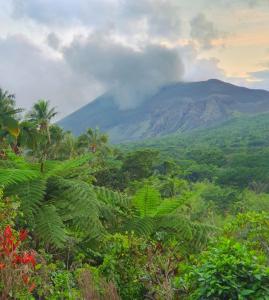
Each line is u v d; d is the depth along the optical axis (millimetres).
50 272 6062
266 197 44250
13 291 4887
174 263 6828
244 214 8492
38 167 9414
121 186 52094
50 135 50062
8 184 8430
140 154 55938
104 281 6281
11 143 35719
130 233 9211
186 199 9977
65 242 8336
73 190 8797
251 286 5273
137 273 6957
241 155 118375
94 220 8430
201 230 9383
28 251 6348
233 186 85312
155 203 9562
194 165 100000
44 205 8438
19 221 8180
